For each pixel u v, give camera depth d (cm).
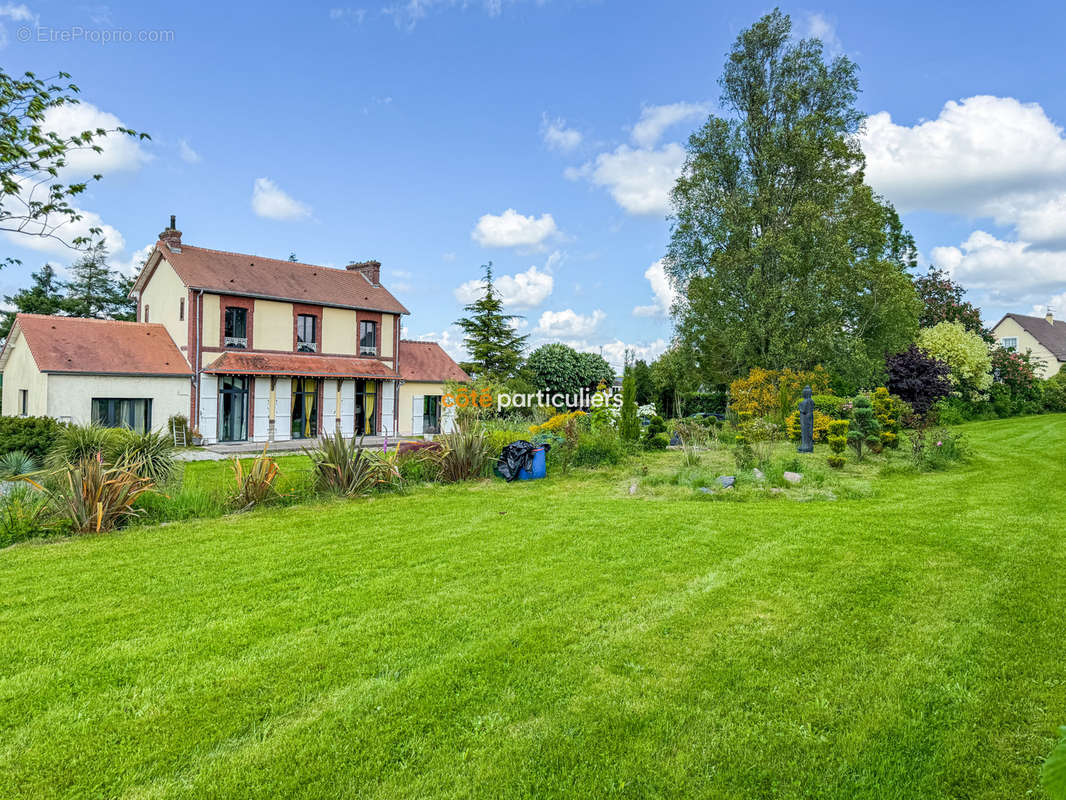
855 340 2358
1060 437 1944
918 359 2184
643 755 288
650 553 648
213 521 835
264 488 941
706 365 2861
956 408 2862
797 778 272
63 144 782
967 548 646
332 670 376
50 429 1497
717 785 268
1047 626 434
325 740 301
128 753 292
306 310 2539
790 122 2591
